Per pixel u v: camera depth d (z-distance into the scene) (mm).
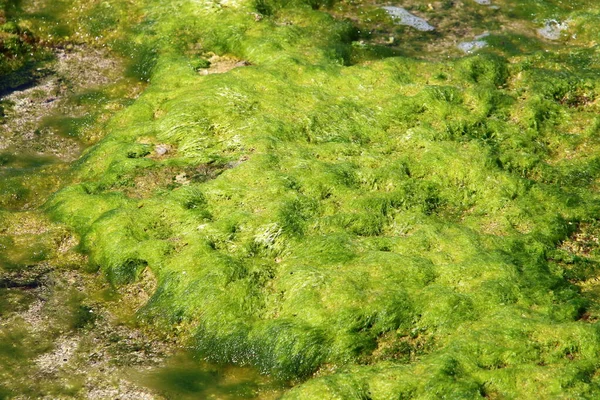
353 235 17734
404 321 15367
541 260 17188
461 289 16109
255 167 19516
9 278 17594
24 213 19656
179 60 25250
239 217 17922
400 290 15820
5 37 26875
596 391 13516
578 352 14531
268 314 15930
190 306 16281
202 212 18391
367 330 15234
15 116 23891
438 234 17625
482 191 19391
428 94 22578
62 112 24281
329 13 28844
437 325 15273
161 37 26766
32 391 14523
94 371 15070
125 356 15547
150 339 16078
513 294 15891
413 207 18812
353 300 15539
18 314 16547
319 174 19250
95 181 20406
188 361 15531
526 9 29234
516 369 14016
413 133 21234
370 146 21016
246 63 25172
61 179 21031
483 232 18062
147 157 20812
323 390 13641
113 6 28406
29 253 18391
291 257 17172
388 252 16922
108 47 27328
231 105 21953
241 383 14906
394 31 27828
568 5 29594
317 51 25328
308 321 15383
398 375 13945
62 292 17312
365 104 22562
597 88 23797
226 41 26125
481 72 24531
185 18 27375
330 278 16062
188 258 17078
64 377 14891
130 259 17500
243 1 27812
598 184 20047
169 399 14359
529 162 20453
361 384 13812
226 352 15469
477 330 14938
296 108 22109
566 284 16484
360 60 25797
